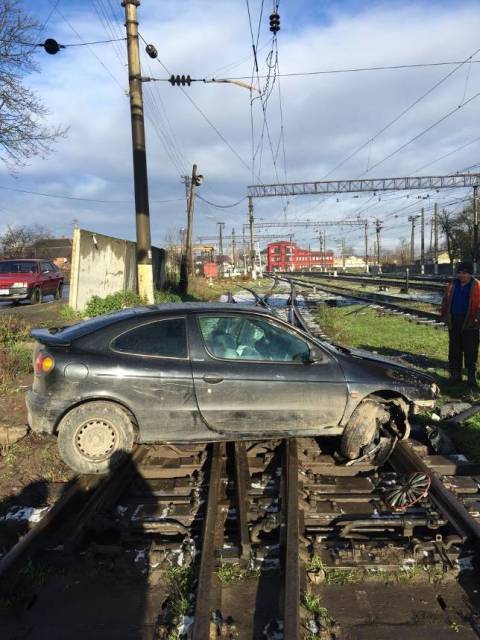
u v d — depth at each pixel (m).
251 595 3.26
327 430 5.16
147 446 5.57
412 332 13.97
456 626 2.98
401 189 47.84
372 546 3.73
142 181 15.84
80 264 14.67
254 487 4.61
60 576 3.52
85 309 14.63
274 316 5.23
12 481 4.96
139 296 15.92
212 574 3.26
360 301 25.41
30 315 14.88
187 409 4.92
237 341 5.12
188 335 5.05
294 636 2.71
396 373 5.35
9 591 3.28
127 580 3.46
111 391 4.83
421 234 72.06
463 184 46.56
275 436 5.07
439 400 7.30
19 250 50.47
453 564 3.51
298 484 4.41
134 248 20.86
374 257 149.12
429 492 4.46
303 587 3.26
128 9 15.27
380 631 2.95
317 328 15.47
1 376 8.01
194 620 2.89
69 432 4.79
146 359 4.94
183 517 4.15
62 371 4.81
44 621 3.11
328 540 3.83
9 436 5.96
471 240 63.31
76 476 4.99
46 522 3.92
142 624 3.06
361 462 5.18
